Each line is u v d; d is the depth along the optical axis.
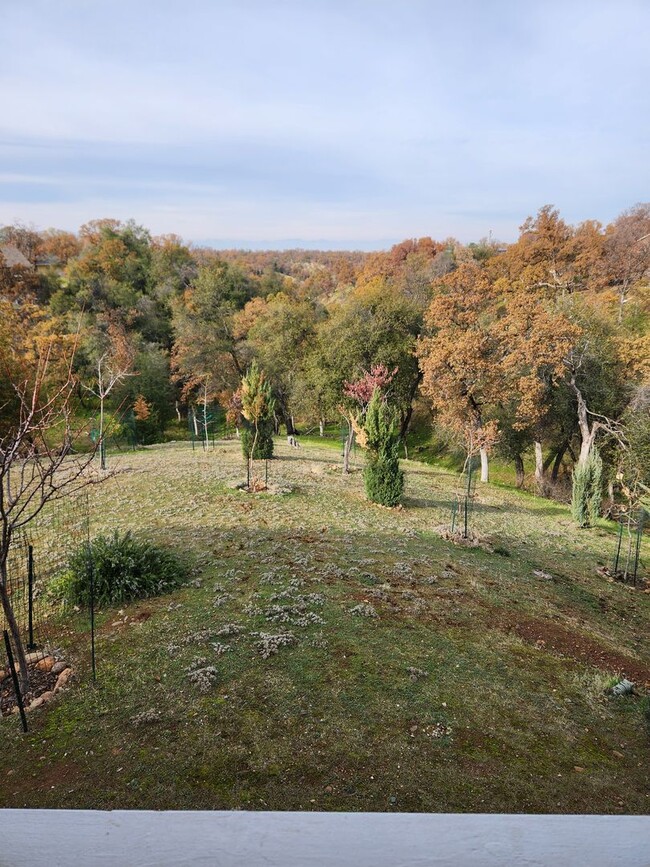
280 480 19.22
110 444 33.88
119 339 43.91
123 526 12.78
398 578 10.53
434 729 5.73
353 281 98.50
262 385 23.31
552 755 5.59
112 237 66.50
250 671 6.52
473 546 14.59
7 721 5.46
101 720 5.48
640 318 35.28
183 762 4.90
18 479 15.87
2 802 4.34
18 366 18.66
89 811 1.06
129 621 7.79
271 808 4.42
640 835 1.03
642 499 16.95
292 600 8.65
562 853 1.00
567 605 11.34
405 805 4.58
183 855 1.00
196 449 28.11
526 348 25.84
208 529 12.76
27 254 66.81
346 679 6.54
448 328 29.89
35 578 9.20
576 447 32.75
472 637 8.36
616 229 62.56
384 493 17.77
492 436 18.34
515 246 54.69
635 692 7.33
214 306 48.97
